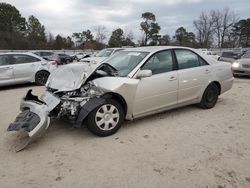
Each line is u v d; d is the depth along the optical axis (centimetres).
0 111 659
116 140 452
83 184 327
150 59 516
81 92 474
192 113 594
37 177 345
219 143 434
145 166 365
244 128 500
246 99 737
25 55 1065
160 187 317
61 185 326
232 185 318
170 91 534
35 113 448
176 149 414
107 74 508
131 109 489
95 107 443
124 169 358
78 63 561
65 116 475
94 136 471
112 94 470
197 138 455
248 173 343
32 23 7262
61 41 7025
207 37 6881
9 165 377
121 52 591
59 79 521
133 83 479
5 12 6662
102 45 7038
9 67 1005
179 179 332
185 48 583
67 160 387
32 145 439
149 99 505
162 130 494
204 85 599
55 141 454
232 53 1962
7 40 5659
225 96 780
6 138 472
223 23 6744
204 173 344
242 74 1218
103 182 330
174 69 547
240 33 7419
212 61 627
